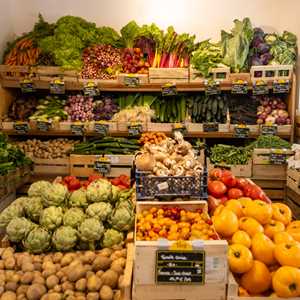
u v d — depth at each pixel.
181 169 2.42
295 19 4.73
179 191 2.38
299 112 4.48
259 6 4.78
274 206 2.31
